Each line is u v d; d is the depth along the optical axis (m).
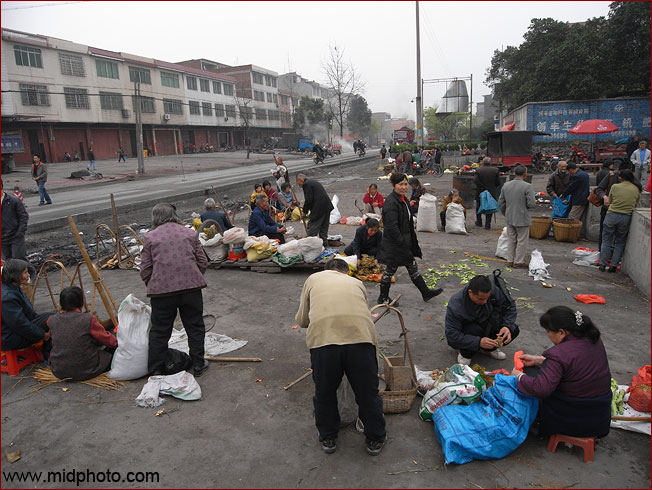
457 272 7.54
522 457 3.18
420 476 2.99
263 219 8.23
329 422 3.19
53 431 3.55
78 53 39.44
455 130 75.69
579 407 3.08
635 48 26.55
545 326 3.31
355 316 3.17
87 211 13.96
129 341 4.26
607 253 7.44
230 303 6.29
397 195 5.76
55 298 6.70
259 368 4.49
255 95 67.69
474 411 3.29
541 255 8.10
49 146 38.00
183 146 54.62
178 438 3.44
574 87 27.16
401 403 3.66
